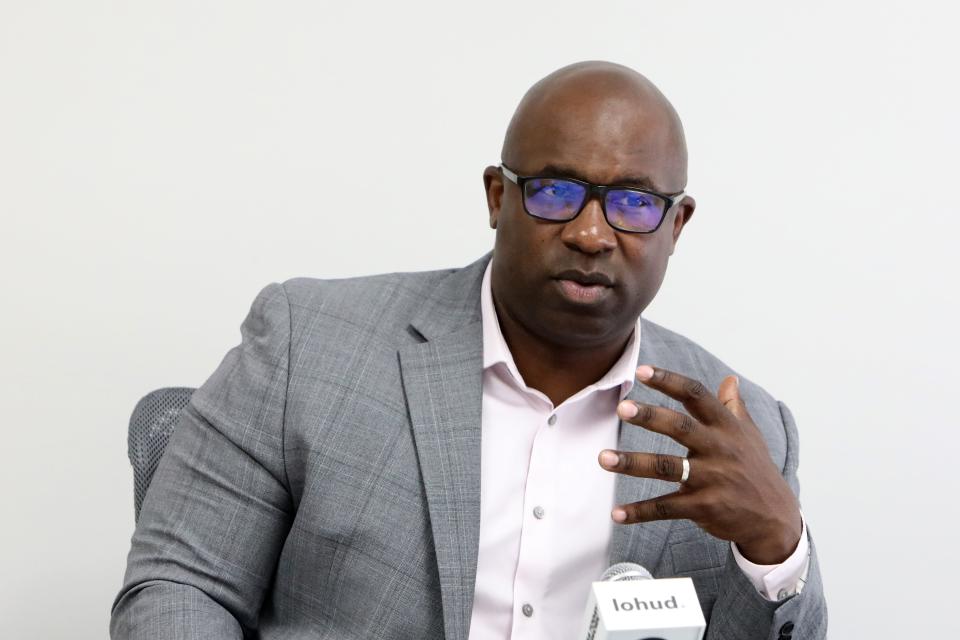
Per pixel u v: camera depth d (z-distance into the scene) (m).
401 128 7.67
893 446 8.03
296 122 7.54
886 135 7.90
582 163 4.22
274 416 4.62
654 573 4.70
